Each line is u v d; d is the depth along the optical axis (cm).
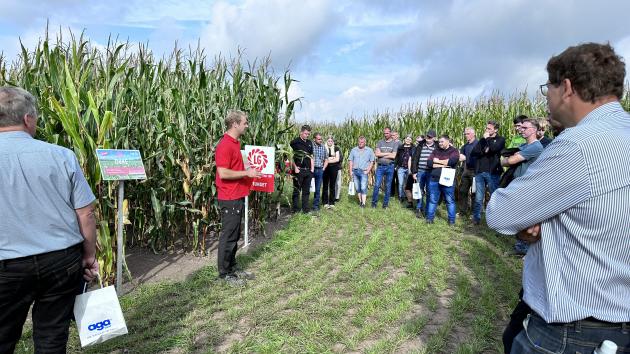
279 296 422
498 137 768
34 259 188
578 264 133
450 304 402
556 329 139
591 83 136
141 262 544
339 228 769
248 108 677
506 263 541
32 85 418
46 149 195
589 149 127
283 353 307
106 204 410
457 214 905
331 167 988
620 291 129
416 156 942
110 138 418
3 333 199
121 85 514
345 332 342
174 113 583
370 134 1390
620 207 124
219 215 679
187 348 311
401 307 387
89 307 225
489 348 323
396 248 618
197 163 593
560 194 133
